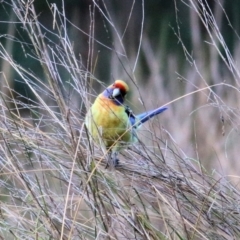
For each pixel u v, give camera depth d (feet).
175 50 75.20
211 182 22.68
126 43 75.41
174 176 21.75
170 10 79.61
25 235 20.08
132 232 20.18
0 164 21.91
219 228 21.17
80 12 78.54
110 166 21.30
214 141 33.91
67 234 20.45
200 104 38.78
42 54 19.88
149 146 24.59
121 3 81.00
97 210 19.52
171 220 21.45
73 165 19.10
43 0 75.82
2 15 66.49
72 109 23.79
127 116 22.57
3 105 22.93
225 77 49.39
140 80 48.44
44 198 20.71
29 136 21.90
